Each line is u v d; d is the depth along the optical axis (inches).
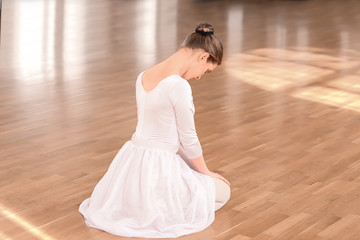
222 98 218.8
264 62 280.2
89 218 118.6
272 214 125.4
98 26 371.6
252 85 238.2
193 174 120.3
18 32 343.0
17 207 127.4
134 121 190.7
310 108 207.6
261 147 167.9
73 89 229.3
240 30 364.8
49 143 168.6
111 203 118.2
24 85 233.3
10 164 152.0
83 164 153.2
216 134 178.7
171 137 116.3
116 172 119.9
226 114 199.3
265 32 359.9
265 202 131.6
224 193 125.1
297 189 139.0
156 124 115.4
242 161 157.1
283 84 240.4
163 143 116.0
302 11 442.0
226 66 270.7
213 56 114.5
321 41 334.0
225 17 412.8
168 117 114.3
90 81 242.2
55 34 342.0
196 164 121.1
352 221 122.6
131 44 321.1
